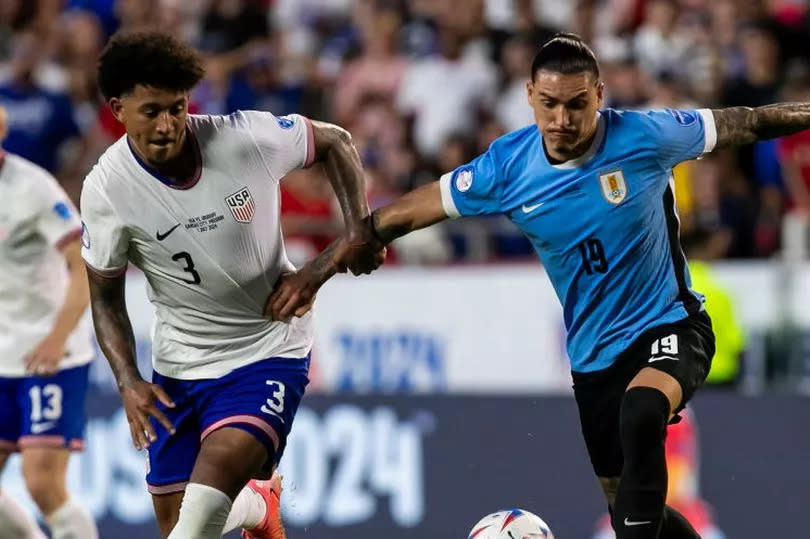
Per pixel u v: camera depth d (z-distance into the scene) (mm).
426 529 32281
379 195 39562
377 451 32656
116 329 18672
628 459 17406
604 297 18688
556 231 18516
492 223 36250
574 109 17531
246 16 44719
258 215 18125
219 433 18297
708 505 31875
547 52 17656
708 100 42156
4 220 23812
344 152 18953
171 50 16875
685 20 44406
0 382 24422
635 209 18188
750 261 36500
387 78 43625
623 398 17938
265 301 18719
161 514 19672
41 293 24375
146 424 18234
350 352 34312
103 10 47062
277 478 21141
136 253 18375
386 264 36156
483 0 44594
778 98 42312
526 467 32344
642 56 43594
